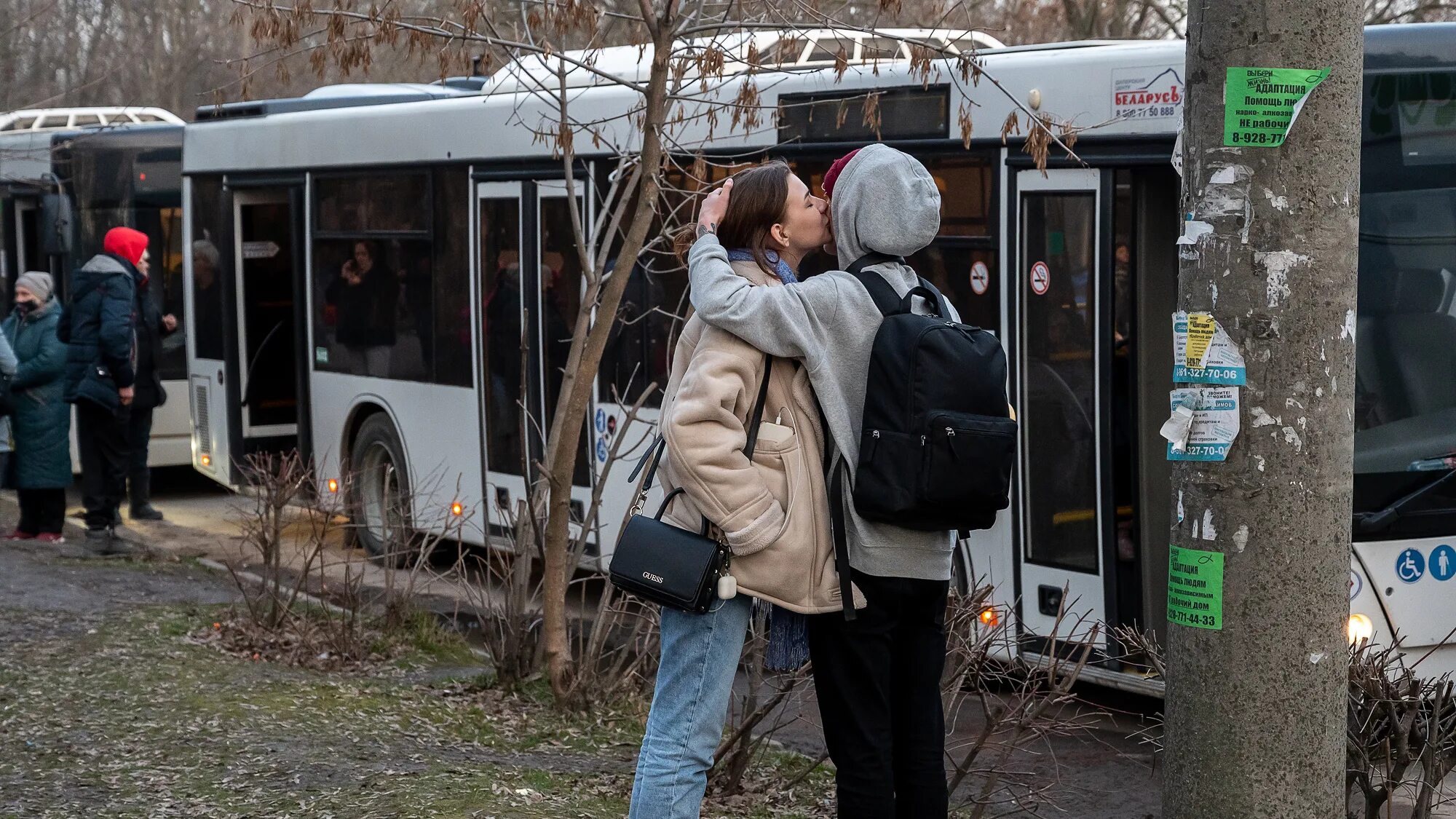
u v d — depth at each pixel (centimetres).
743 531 334
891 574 343
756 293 339
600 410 922
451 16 630
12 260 1566
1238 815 333
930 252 750
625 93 889
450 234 1028
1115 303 673
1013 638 628
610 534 916
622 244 895
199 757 545
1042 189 696
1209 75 331
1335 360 329
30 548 1058
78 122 1911
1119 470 673
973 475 331
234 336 1255
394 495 1034
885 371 338
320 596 807
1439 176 648
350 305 1128
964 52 695
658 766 352
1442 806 537
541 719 632
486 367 1003
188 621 799
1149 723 695
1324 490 330
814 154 794
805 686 569
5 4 1795
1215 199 331
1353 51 327
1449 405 642
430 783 516
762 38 827
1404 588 630
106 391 1058
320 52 624
